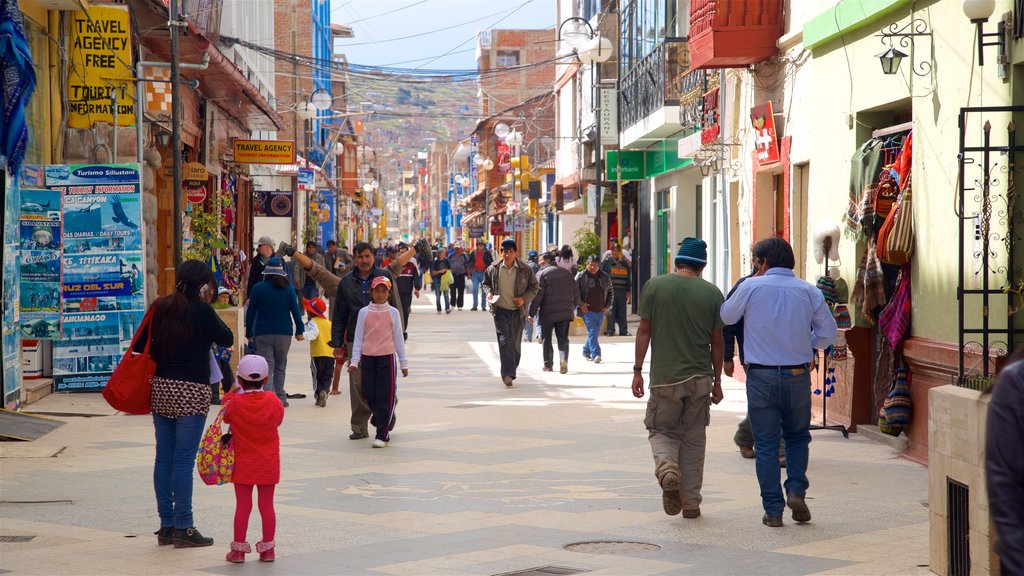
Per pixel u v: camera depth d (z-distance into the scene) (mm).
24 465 14641
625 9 39656
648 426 11875
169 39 26125
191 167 31734
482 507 12266
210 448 9914
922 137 15281
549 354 27047
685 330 11711
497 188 91750
